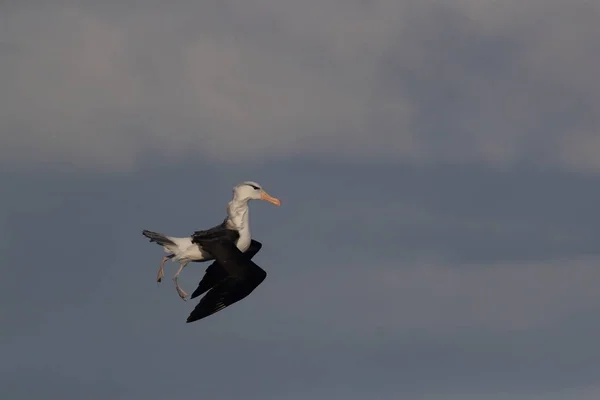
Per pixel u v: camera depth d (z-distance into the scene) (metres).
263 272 30.53
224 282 30.36
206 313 29.94
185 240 31.41
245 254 30.84
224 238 31.08
